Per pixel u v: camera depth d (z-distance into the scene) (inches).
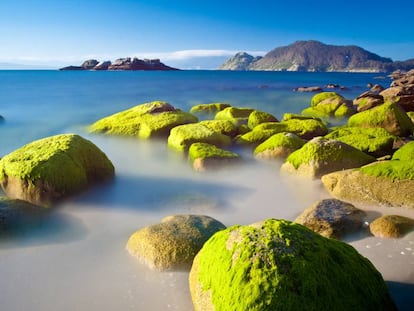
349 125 818.2
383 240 317.1
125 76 4229.8
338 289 195.2
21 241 340.8
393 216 344.5
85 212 415.5
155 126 772.0
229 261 206.1
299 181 490.6
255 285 189.2
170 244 290.5
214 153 561.6
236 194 475.2
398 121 753.6
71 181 434.0
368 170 415.8
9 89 2201.0
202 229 309.1
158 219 399.2
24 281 280.2
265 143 621.0
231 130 762.2
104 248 329.1
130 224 385.1
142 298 255.9
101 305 251.4
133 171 577.9
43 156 430.6
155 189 496.1
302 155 501.0
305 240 212.2
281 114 1353.3
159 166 605.0
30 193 404.5
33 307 250.7
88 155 487.8
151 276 277.4
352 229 331.9
